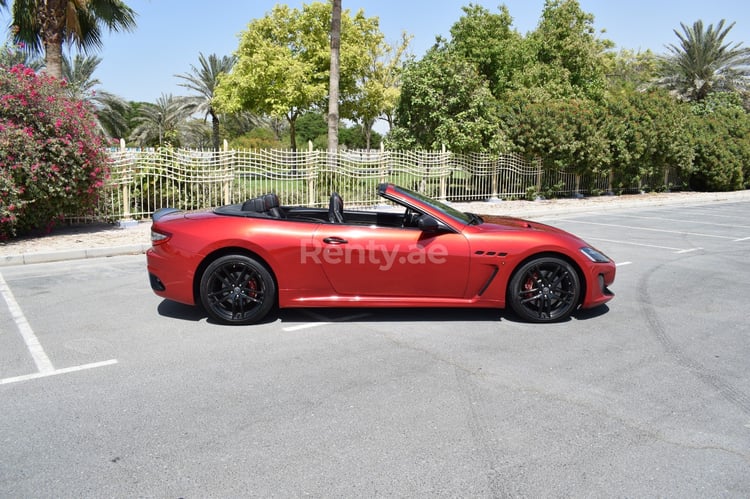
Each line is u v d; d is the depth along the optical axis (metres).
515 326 5.26
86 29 16.41
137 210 12.09
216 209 5.60
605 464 2.94
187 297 5.16
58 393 3.72
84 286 6.69
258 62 29.69
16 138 8.77
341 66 31.53
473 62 25.75
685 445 3.15
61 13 14.07
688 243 10.65
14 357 4.37
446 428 3.30
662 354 4.59
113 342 4.72
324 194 14.57
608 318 5.59
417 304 5.21
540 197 18.72
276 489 2.68
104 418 3.38
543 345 4.76
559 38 25.64
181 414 3.44
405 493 2.66
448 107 16.95
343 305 5.16
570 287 5.31
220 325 5.20
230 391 3.78
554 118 17.97
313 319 5.40
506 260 5.16
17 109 8.98
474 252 5.13
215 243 5.02
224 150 12.96
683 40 38.88
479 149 17.09
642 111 21.22
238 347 4.63
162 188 12.39
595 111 19.48
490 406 3.59
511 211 15.44
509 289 5.27
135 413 3.45
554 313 5.35
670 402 3.69
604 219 14.70
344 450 3.04
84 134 9.74
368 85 34.19
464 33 26.25
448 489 2.70
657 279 7.43
